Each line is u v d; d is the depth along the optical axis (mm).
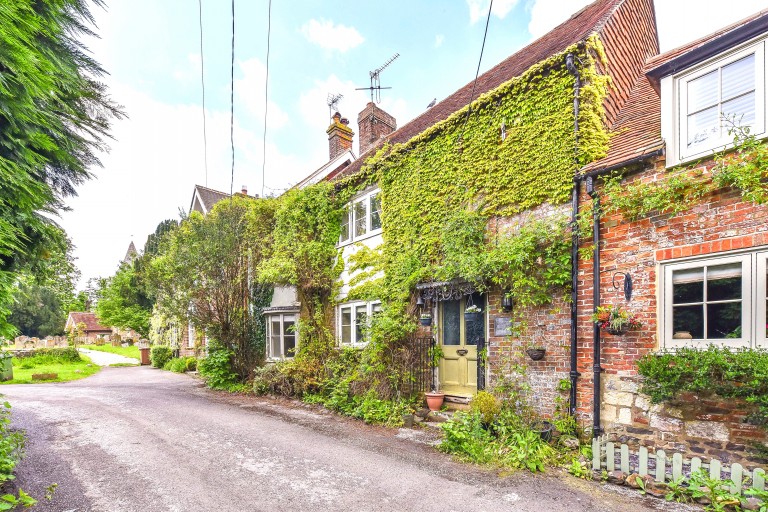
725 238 4762
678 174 5176
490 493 4422
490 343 7414
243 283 12773
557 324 6402
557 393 6312
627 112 7406
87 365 18875
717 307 4859
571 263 6266
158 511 4039
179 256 12133
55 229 5441
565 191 6441
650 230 5426
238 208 13023
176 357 18828
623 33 8391
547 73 6938
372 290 9781
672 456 4664
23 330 39906
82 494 4426
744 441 4430
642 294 5426
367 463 5402
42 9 4348
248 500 4281
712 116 5152
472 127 8055
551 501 4215
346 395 8695
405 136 12086
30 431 6973
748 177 4434
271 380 10578
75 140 5527
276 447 6109
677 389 4742
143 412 8555
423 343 8445
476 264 7102
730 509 3900
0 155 4164
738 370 4207
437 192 8688
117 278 27250
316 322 11320
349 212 11289
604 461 4938
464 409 7504
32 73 3676
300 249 11266
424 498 4312
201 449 6008
